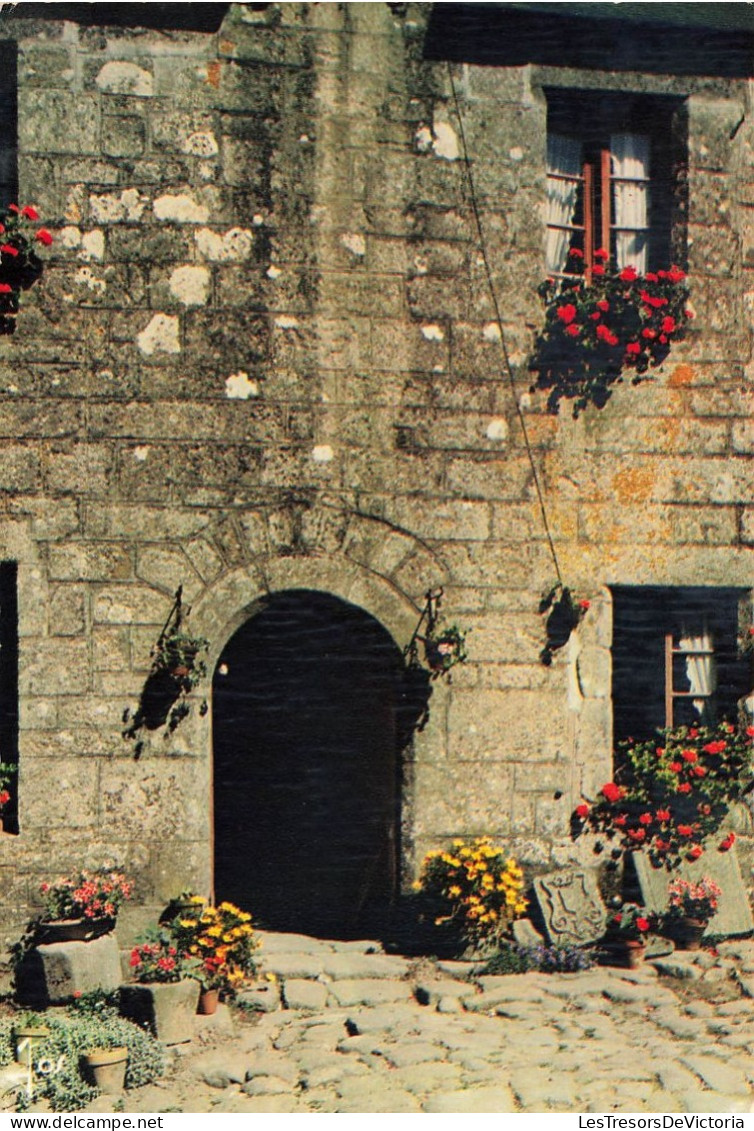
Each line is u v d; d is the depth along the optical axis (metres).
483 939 9.40
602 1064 7.68
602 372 10.00
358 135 9.58
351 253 9.58
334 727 11.45
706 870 9.98
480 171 9.79
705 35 10.17
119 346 9.23
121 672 9.20
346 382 9.56
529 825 9.80
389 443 9.62
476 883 9.34
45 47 9.16
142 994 8.10
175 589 9.27
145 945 8.61
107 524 9.20
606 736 10.02
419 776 9.63
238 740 11.88
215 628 9.34
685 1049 7.93
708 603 10.37
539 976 9.18
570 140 10.23
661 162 10.33
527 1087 7.33
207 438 9.34
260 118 9.41
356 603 9.55
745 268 10.32
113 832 9.14
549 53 9.90
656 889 9.84
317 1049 7.97
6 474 9.11
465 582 9.74
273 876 11.27
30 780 9.07
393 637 9.62
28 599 9.11
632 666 10.25
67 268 9.18
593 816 9.94
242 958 8.79
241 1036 8.20
